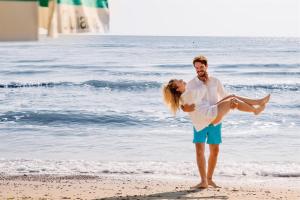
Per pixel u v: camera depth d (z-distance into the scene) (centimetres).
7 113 2467
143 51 8269
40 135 1891
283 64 5353
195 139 837
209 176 888
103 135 1895
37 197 845
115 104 2875
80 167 1284
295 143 1716
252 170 1249
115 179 1124
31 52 7544
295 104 2827
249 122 2191
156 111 2558
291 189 998
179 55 7294
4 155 1498
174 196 816
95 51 8100
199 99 784
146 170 1249
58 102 2948
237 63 5634
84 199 820
